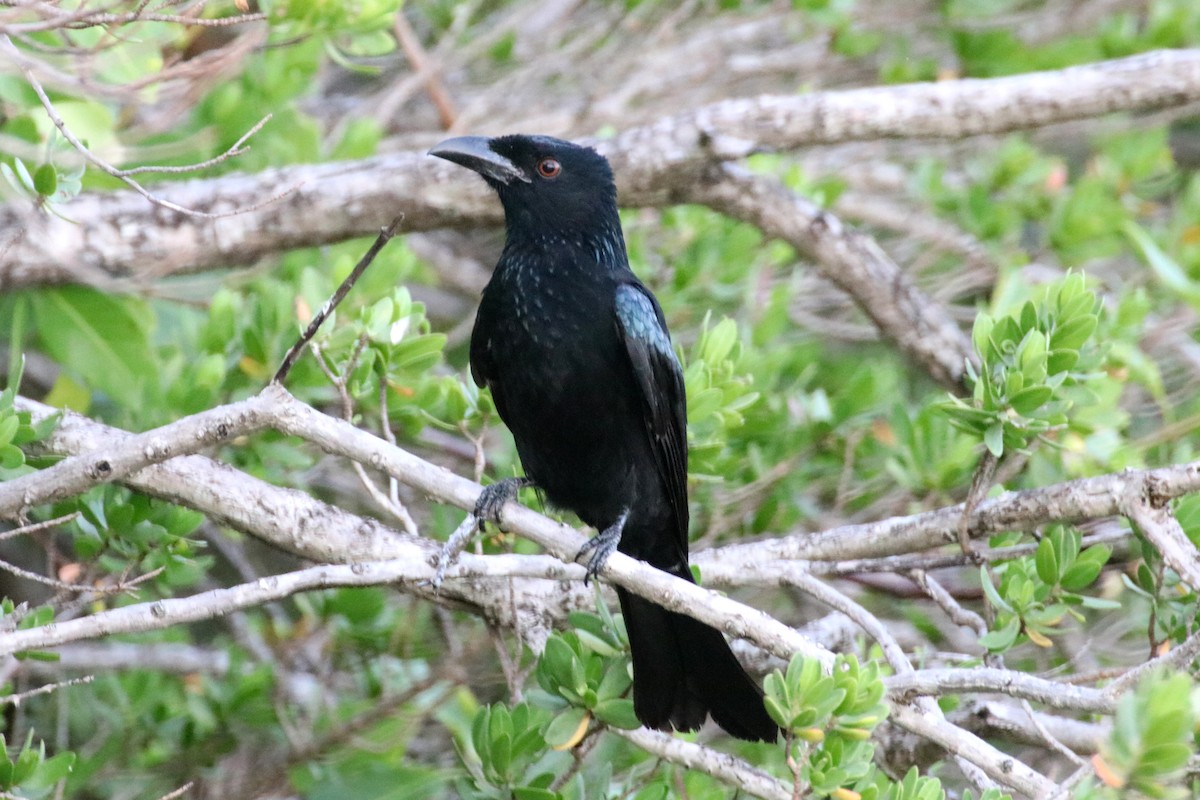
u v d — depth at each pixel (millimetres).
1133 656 11961
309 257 13227
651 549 10008
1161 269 13344
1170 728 6105
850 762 7383
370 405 10719
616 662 8711
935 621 12312
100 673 11867
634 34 16906
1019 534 10328
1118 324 11617
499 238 16562
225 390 11219
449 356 15562
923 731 7473
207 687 11750
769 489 12102
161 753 11695
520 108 16297
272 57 13133
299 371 10703
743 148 12656
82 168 9570
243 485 9297
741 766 8523
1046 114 12906
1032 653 12031
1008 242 14789
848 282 13188
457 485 8062
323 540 9344
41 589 12914
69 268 11203
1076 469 11094
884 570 9469
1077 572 8742
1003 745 12219
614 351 9516
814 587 8953
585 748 8891
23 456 8398
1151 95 12789
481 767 8844
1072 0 16875
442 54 15258
